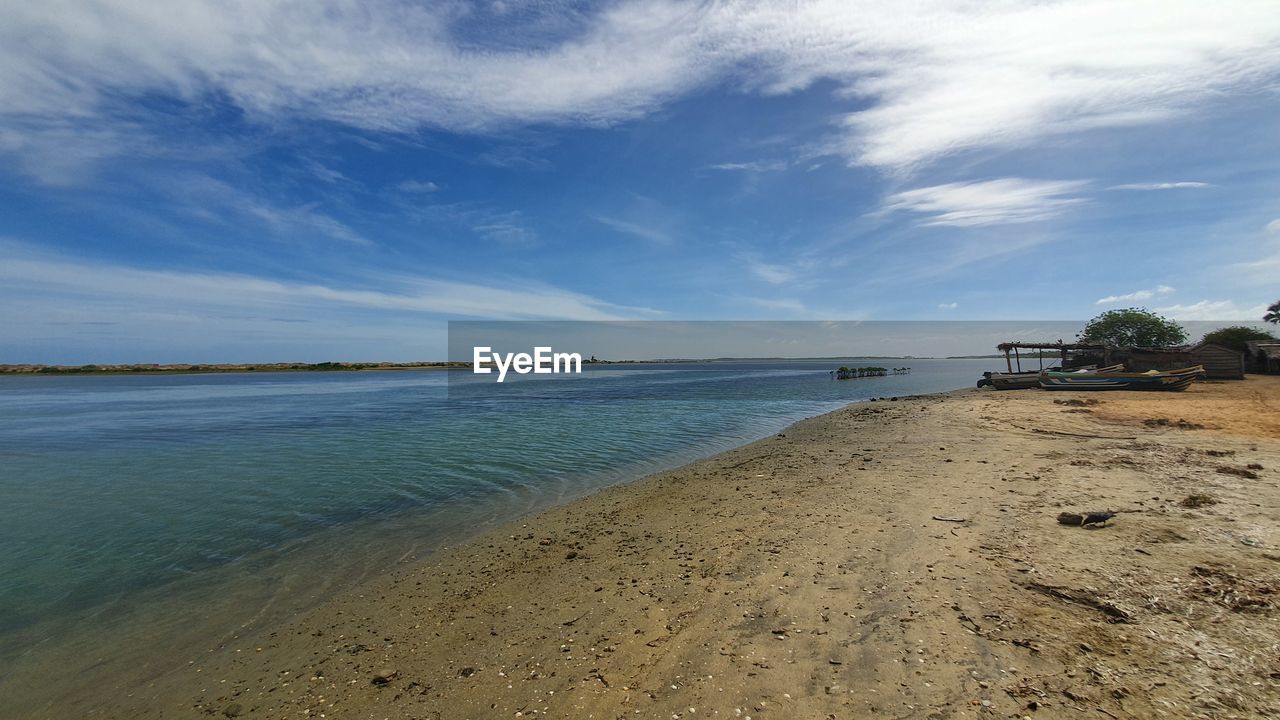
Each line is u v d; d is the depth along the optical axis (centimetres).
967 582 573
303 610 684
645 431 2312
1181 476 982
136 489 1384
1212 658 409
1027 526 743
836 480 1125
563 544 857
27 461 1823
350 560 861
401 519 1080
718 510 970
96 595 754
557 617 587
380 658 533
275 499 1256
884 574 614
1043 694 379
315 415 3269
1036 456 1248
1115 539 670
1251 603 487
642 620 556
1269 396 2425
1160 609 489
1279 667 391
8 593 762
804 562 672
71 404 4575
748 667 448
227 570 836
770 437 1952
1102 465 1108
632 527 916
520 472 1503
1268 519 715
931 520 800
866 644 467
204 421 3005
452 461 1675
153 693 510
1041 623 477
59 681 545
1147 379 2862
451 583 728
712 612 557
